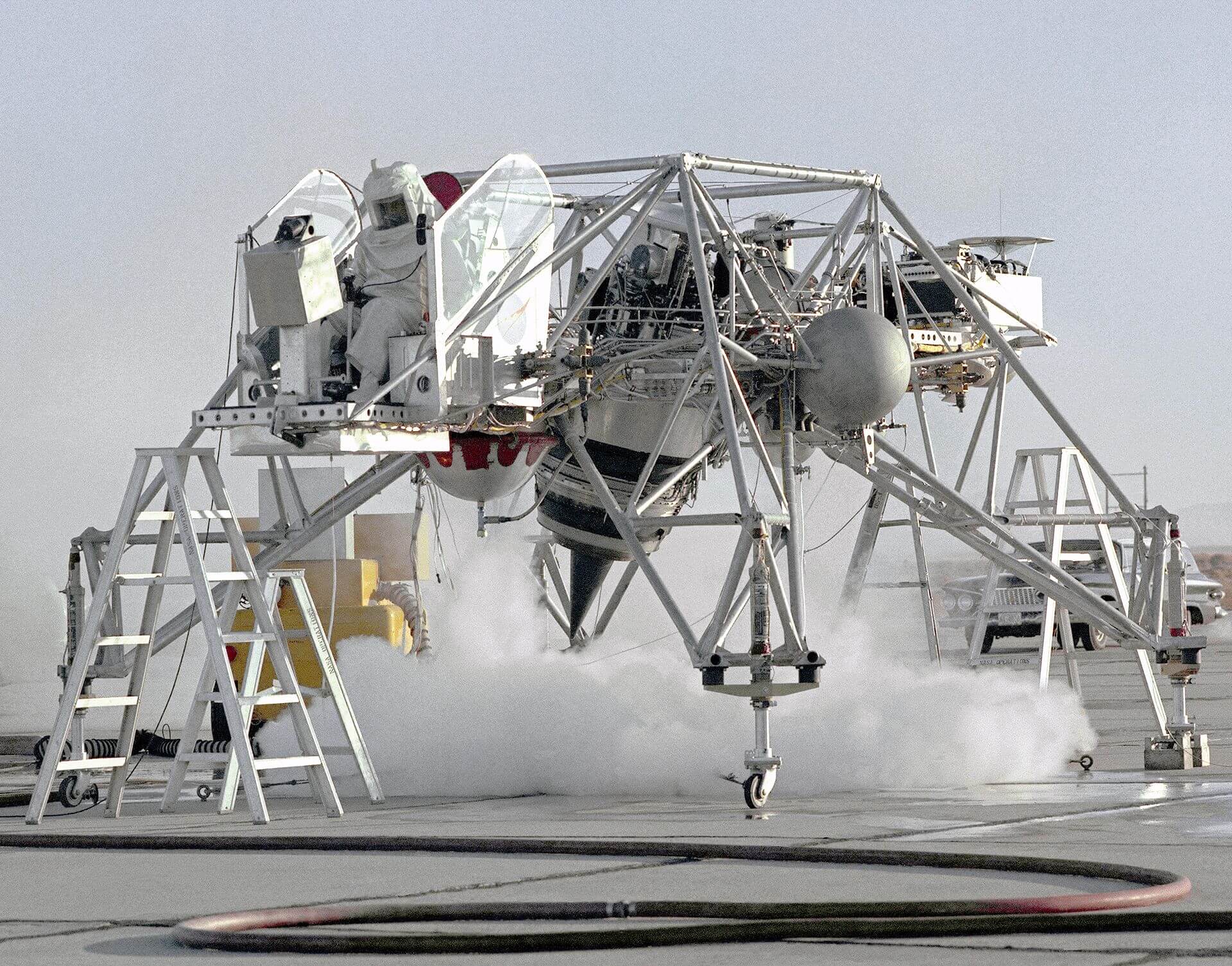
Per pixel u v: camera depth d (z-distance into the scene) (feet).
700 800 153.28
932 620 221.25
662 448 165.99
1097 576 393.29
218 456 149.07
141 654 150.20
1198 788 154.40
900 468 194.59
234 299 154.71
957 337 219.61
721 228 174.19
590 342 161.99
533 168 163.12
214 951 79.87
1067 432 189.06
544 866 107.14
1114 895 85.51
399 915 86.79
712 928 79.92
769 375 169.58
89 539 164.96
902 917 84.02
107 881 105.40
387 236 152.76
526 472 174.19
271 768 139.95
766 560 149.89
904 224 188.65
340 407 143.54
